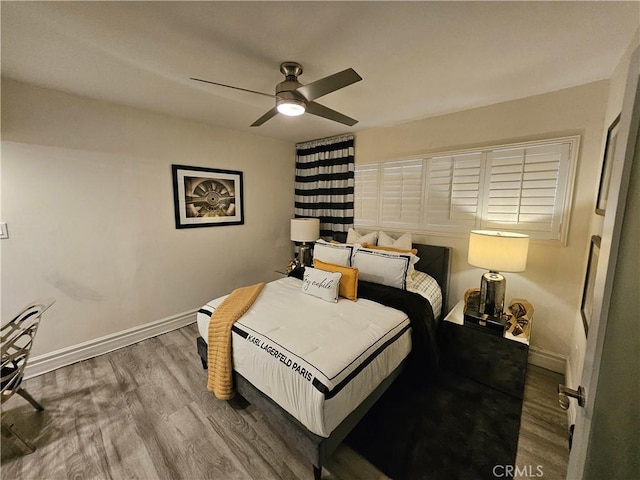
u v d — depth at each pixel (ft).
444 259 9.29
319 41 5.12
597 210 5.93
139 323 9.49
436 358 7.13
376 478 4.79
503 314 7.31
